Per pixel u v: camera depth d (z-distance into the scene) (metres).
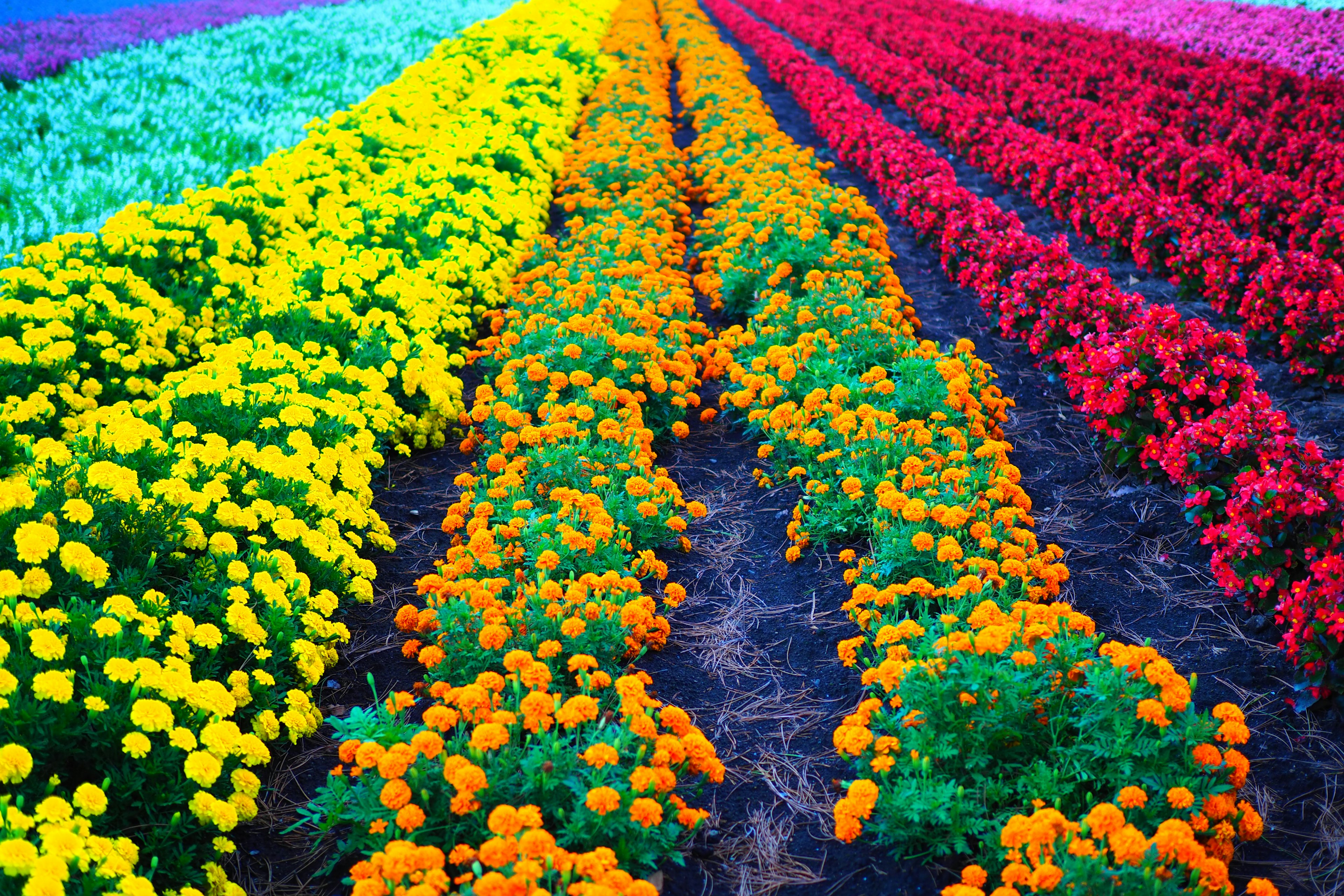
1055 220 9.08
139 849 2.61
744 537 4.63
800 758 3.35
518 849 2.37
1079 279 6.18
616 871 2.35
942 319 7.17
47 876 2.14
